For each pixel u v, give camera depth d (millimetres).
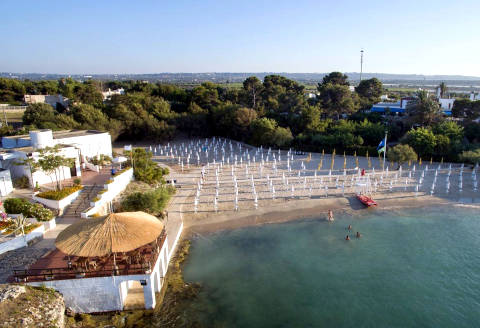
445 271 28359
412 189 46406
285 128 81812
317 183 49031
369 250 31609
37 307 19906
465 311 23719
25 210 30000
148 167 48375
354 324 22438
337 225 36688
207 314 23094
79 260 23109
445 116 84562
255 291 25656
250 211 39906
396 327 22188
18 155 39594
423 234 34688
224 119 89000
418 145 61156
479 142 68188
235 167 59375
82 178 42594
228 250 31641
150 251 24703
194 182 50469
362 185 43938
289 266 29000
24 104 113938
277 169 57375
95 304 22453
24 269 23344
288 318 22906
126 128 82125
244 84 115750
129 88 147375
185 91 128000
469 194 44688
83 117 76688
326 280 27109
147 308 22984
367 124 75562
